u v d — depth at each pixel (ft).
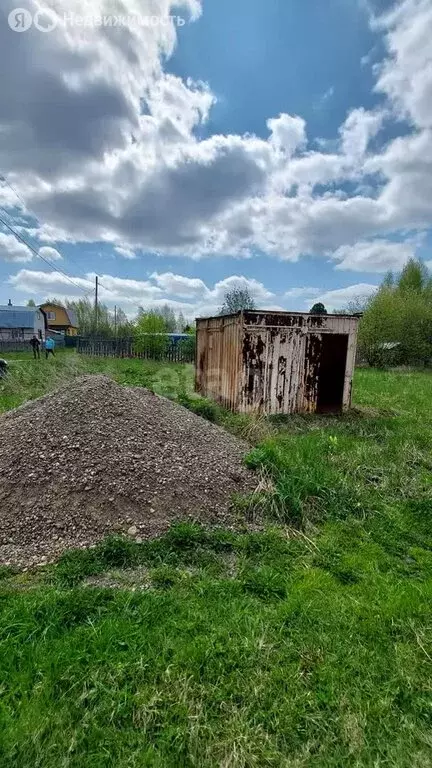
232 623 6.37
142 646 5.82
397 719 4.95
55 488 9.75
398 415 23.56
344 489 11.73
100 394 13.96
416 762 4.46
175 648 5.79
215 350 24.61
